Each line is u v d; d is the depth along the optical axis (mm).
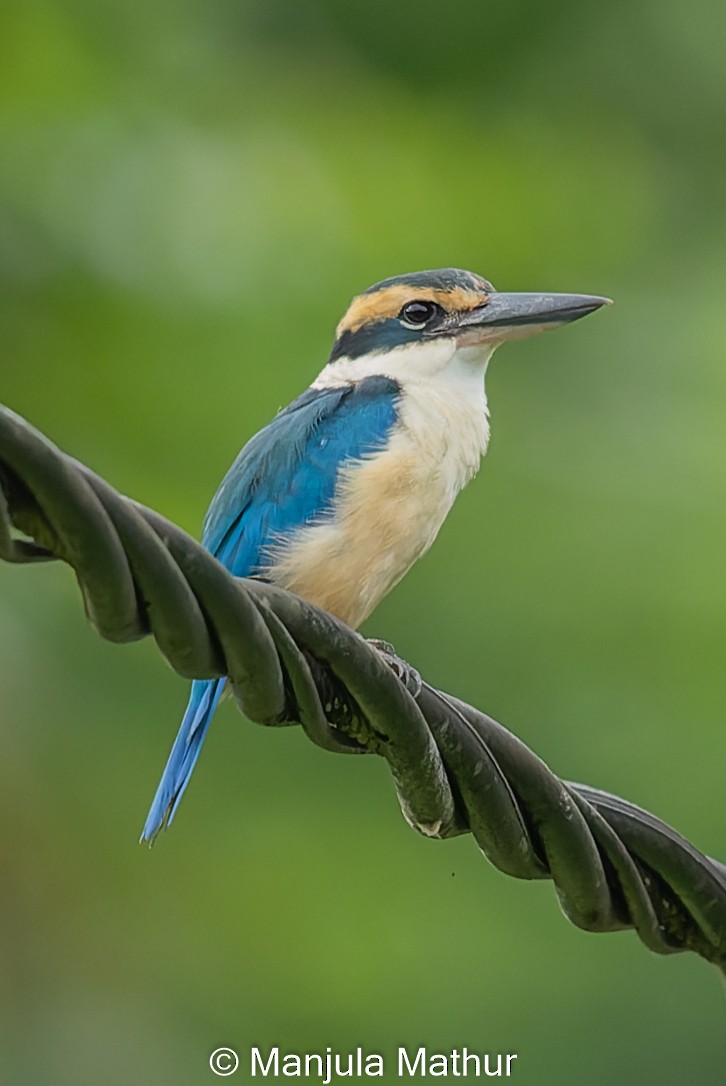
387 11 15281
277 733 12453
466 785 6484
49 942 12422
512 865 6703
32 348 12383
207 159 12898
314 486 8555
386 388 9000
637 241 14883
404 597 12227
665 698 11914
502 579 12273
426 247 13234
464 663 12062
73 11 13172
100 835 12227
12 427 4875
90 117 12773
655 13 16281
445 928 11930
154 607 5355
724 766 11781
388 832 12289
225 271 12531
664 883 6984
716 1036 11586
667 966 11727
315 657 6031
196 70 13516
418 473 8648
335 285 12641
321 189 13125
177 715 12164
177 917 12305
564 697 11930
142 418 12180
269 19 14758
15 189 12492
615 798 6898
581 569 12289
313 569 8539
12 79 12680
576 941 11867
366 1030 11766
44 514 5047
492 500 12633
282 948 12070
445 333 9344
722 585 12148
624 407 13555
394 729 6195
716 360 13648
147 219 12602
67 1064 12242
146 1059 12172
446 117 14742
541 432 13250
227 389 12188
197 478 12031
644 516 12531
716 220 16172
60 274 12422
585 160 15133
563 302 9352
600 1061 11594
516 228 13773
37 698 11961
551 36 16125
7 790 12078
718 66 16438
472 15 15438
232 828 12328
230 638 5570
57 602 11922
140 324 12352
